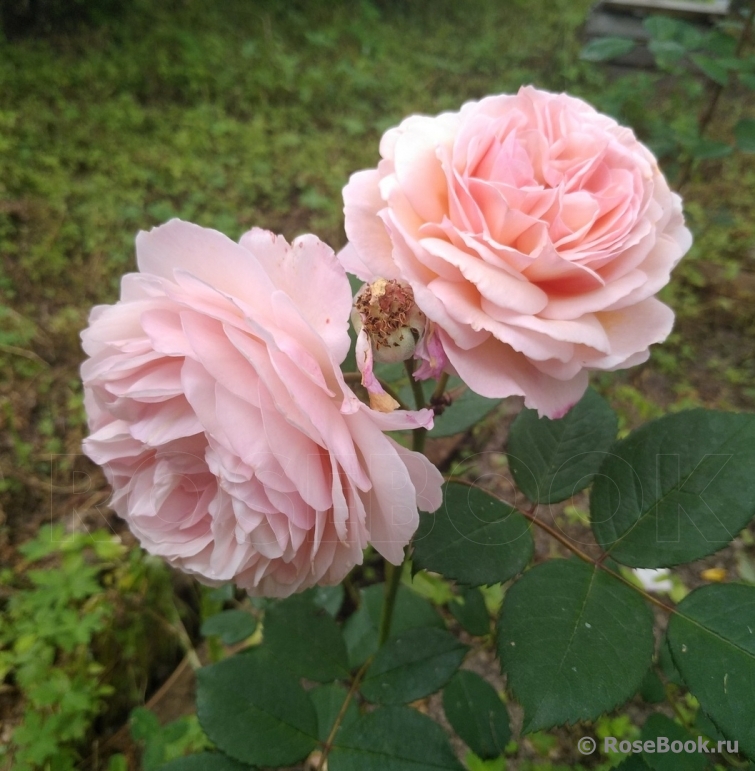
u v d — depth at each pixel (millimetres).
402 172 180
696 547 191
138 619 385
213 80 908
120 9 1022
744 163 853
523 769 337
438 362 182
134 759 362
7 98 805
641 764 192
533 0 1327
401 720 209
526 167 179
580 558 199
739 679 175
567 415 228
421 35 1158
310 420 151
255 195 742
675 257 185
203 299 166
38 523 450
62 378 549
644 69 1036
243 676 218
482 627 312
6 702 373
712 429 201
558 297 180
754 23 635
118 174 741
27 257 640
